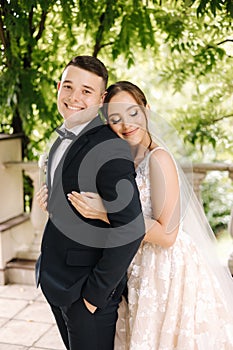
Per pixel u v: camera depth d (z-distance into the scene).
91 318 1.86
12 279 3.79
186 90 4.33
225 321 2.10
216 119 4.20
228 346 2.08
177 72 4.08
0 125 4.07
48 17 3.89
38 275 1.99
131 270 2.06
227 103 4.18
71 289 1.80
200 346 2.00
